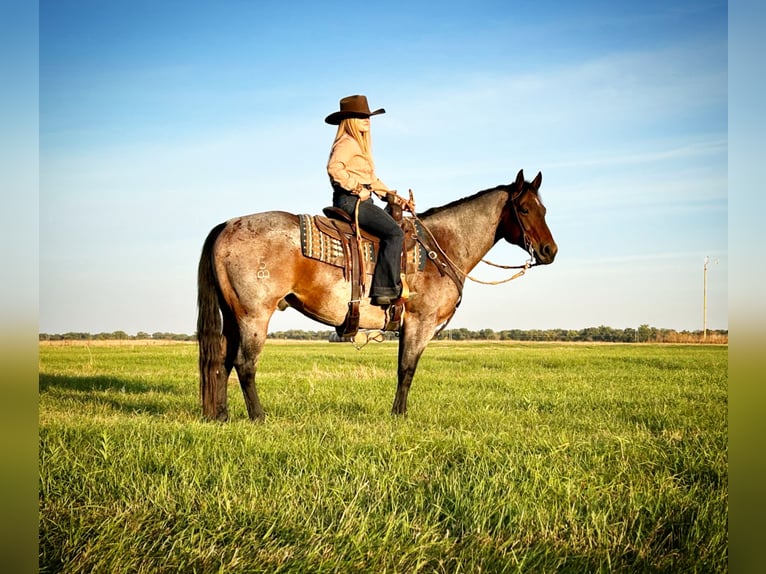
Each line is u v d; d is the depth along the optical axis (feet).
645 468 17.46
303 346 145.28
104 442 17.53
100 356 78.02
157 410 28.43
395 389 37.65
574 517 13.51
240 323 23.59
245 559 11.31
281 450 17.95
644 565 11.72
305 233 23.68
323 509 13.56
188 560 11.31
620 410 28.68
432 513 13.55
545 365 64.95
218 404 23.79
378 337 25.88
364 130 25.46
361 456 17.06
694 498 14.76
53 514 13.00
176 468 16.08
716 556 11.96
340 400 31.86
